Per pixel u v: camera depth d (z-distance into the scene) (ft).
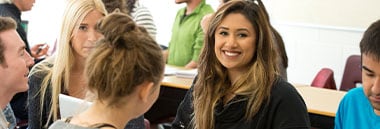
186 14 12.50
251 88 5.35
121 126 3.77
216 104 5.66
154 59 3.66
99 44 3.70
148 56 3.62
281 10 14.79
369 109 4.85
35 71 6.47
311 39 14.44
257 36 5.38
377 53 4.02
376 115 4.80
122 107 3.69
